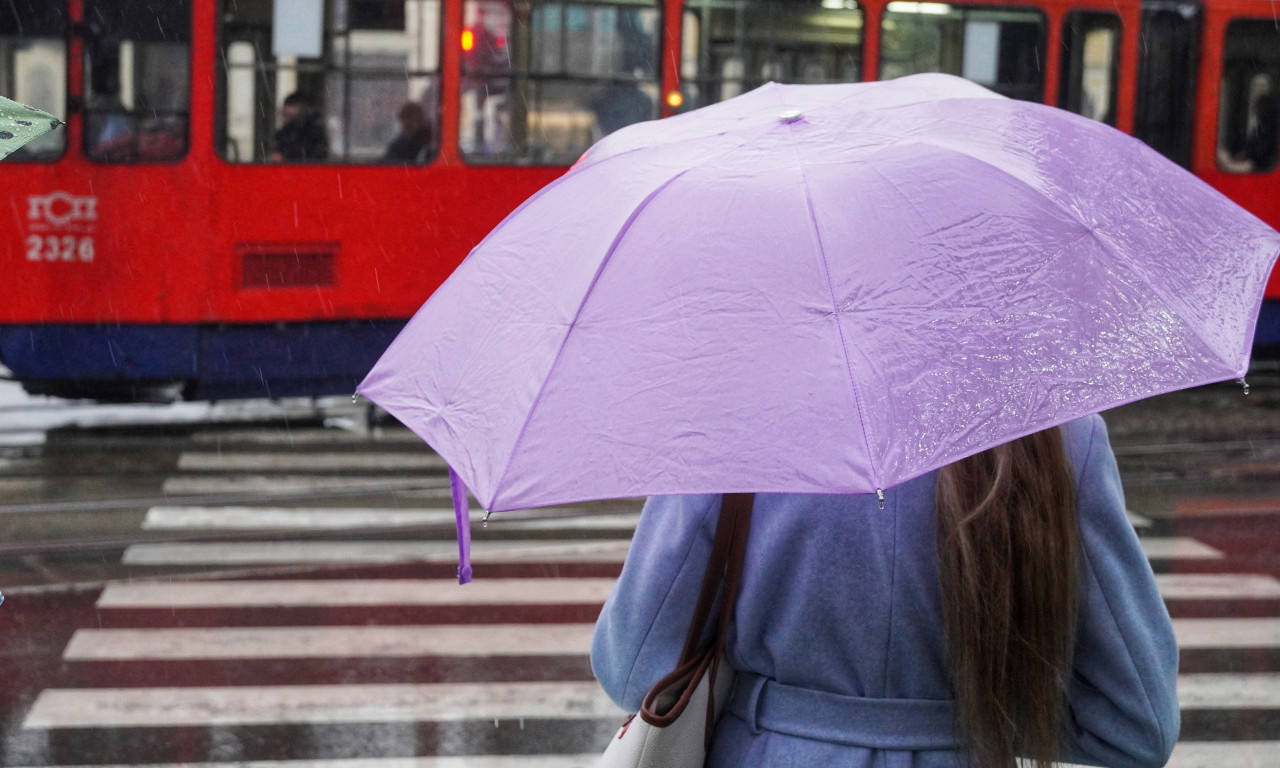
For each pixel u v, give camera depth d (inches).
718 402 57.1
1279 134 492.7
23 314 387.5
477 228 418.9
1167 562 287.7
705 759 71.4
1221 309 61.2
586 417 58.9
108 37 389.7
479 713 204.4
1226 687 218.1
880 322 57.8
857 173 63.1
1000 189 62.2
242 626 241.6
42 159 386.3
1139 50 473.1
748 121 70.2
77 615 245.3
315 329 409.4
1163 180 67.3
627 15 424.5
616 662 71.9
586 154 76.9
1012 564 62.6
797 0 435.2
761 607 68.1
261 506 324.8
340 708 205.0
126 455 379.2
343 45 405.7
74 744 189.6
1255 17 486.0
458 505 73.5
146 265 394.3
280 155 402.9
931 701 67.7
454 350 66.9
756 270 59.9
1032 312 58.3
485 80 416.5
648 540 71.0
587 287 62.2
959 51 451.8
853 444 54.8
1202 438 419.8
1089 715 67.8
